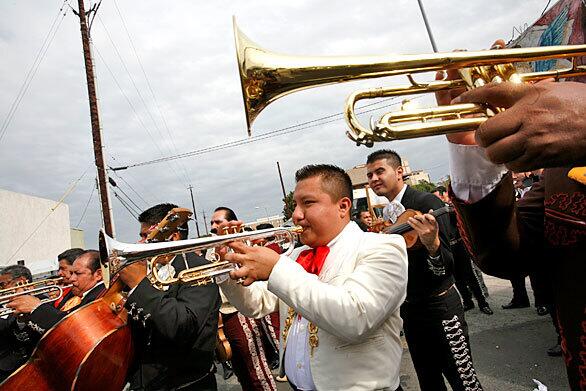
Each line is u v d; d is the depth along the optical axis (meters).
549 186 1.24
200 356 2.14
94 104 12.78
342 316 1.29
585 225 1.07
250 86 1.31
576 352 1.10
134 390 2.08
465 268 5.44
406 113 1.01
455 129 0.96
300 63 1.19
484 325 4.84
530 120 0.66
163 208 2.86
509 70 1.06
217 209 4.07
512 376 3.37
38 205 17.50
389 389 1.42
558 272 1.17
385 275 1.41
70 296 4.27
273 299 1.98
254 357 3.11
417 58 1.04
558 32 7.00
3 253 14.70
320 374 1.46
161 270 2.16
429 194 3.03
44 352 1.88
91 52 12.85
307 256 1.76
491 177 1.18
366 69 1.08
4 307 3.21
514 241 1.26
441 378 2.59
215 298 2.25
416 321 2.58
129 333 2.02
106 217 12.49
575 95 0.66
